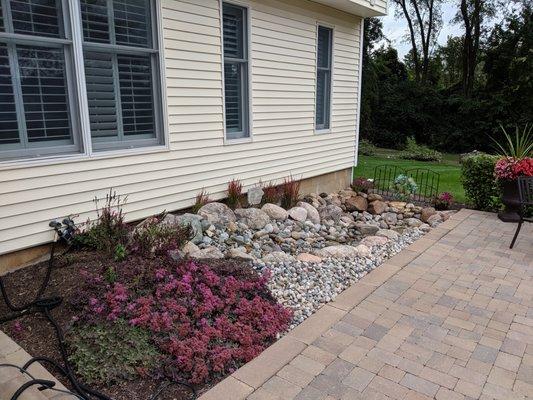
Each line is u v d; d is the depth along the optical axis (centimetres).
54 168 371
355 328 290
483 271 396
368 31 2094
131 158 432
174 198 485
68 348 249
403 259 426
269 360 252
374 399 221
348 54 763
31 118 358
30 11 342
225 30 529
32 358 235
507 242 484
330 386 230
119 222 386
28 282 330
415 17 2489
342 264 420
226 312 292
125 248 349
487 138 1822
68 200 386
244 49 555
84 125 386
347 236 566
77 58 371
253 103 575
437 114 1981
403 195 737
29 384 199
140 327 257
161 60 441
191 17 466
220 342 264
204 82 495
